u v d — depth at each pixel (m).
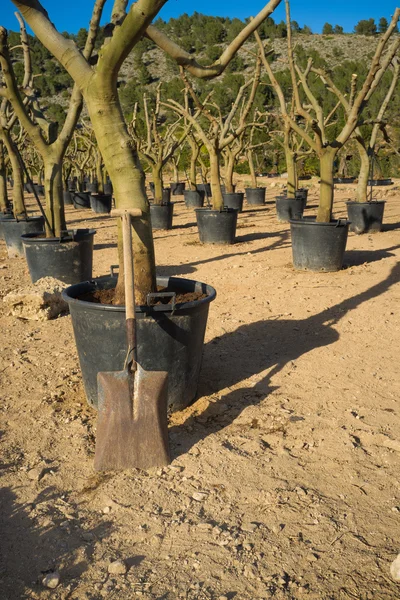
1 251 9.12
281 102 7.38
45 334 4.69
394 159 24.09
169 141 15.20
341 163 24.50
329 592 1.83
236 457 2.66
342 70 43.78
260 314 5.07
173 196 21.98
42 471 2.57
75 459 2.69
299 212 11.96
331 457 2.65
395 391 3.36
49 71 87.25
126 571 1.95
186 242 9.59
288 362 3.88
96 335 3.04
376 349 4.08
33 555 2.04
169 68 81.56
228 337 4.47
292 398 3.30
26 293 5.05
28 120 5.97
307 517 2.21
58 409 3.25
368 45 78.25
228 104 44.25
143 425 2.62
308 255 6.73
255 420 3.04
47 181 6.18
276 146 28.09
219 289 6.05
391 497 2.33
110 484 2.47
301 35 87.62
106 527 2.19
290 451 2.71
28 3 3.09
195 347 3.18
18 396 3.43
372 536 2.09
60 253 5.95
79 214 15.64
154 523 2.21
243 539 2.10
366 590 1.83
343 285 6.00
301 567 1.95
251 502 2.32
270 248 8.59
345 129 6.65
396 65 8.96
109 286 3.70
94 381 3.17
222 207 9.02
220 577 1.91
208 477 2.50
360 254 7.82
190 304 3.01
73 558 2.02
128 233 2.80
